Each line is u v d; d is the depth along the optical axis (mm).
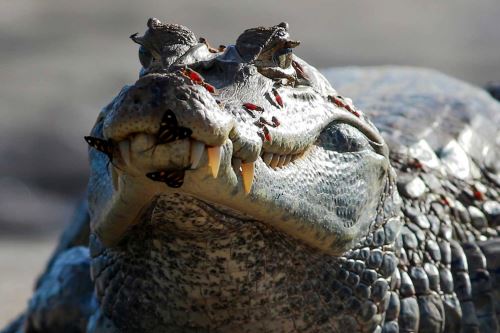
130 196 15273
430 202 20844
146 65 17141
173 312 17422
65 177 51969
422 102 24219
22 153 52969
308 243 16922
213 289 16781
